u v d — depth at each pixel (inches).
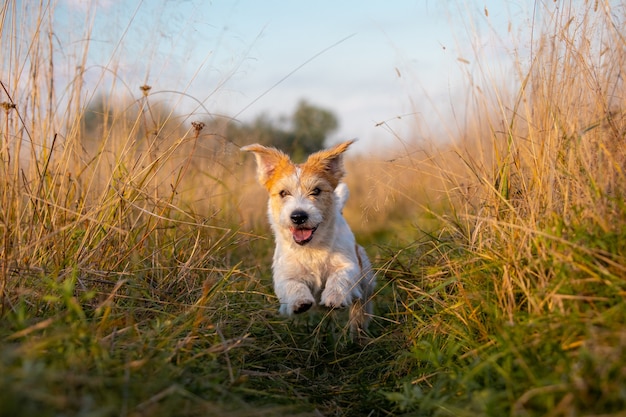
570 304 104.7
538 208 128.6
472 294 125.8
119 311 133.3
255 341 142.6
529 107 145.9
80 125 181.6
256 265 207.3
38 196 145.9
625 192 115.8
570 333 98.6
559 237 113.6
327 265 175.9
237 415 93.3
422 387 120.9
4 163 143.1
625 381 80.8
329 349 158.2
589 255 107.4
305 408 112.7
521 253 123.6
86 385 87.7
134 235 164.6
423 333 137.7
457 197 175.6
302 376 136.9
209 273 166.1
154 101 188.4
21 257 131.9
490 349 110.7
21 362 88.7
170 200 171.2
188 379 103.0
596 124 120.3
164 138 178.7
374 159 186.7
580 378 83.1
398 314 156.4
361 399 125.6
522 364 94.2
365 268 183.8
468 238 154.0
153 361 103.7
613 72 132.3
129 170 171.6
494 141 153.4
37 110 163.9
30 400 77.1
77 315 120.7
